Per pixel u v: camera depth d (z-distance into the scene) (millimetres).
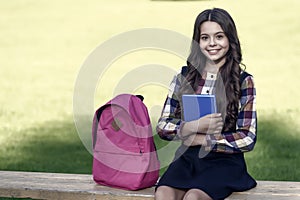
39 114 15562
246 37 25234
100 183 7469
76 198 7270
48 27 28062
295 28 26344
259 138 12930
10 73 20969
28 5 32344
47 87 18906
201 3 31234
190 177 7055
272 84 18734
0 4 32594
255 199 6887
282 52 23094
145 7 31078
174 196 6859
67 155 11875
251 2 31000
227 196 6953
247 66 21203
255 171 10695
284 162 11266
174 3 31594
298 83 18812
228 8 29891
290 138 12961
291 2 30656
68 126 14281
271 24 27109
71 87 18875
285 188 7316
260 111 15492
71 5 32188
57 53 23891
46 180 7727
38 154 11969
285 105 16156
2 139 13172
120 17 29312
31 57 23391
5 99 17359
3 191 7465
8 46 25188
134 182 7188
